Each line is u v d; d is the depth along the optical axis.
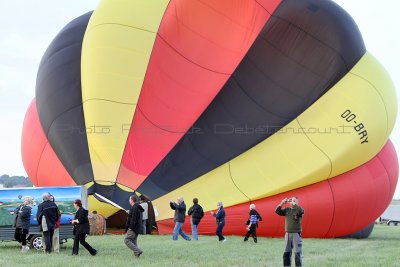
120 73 66.44
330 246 54.09
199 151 67.56
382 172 69.56
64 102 69.44
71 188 50.25
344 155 64.62
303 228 65.56
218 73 67.69
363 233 71.44
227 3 66.06
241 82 67.62
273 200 65.00
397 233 89.75
